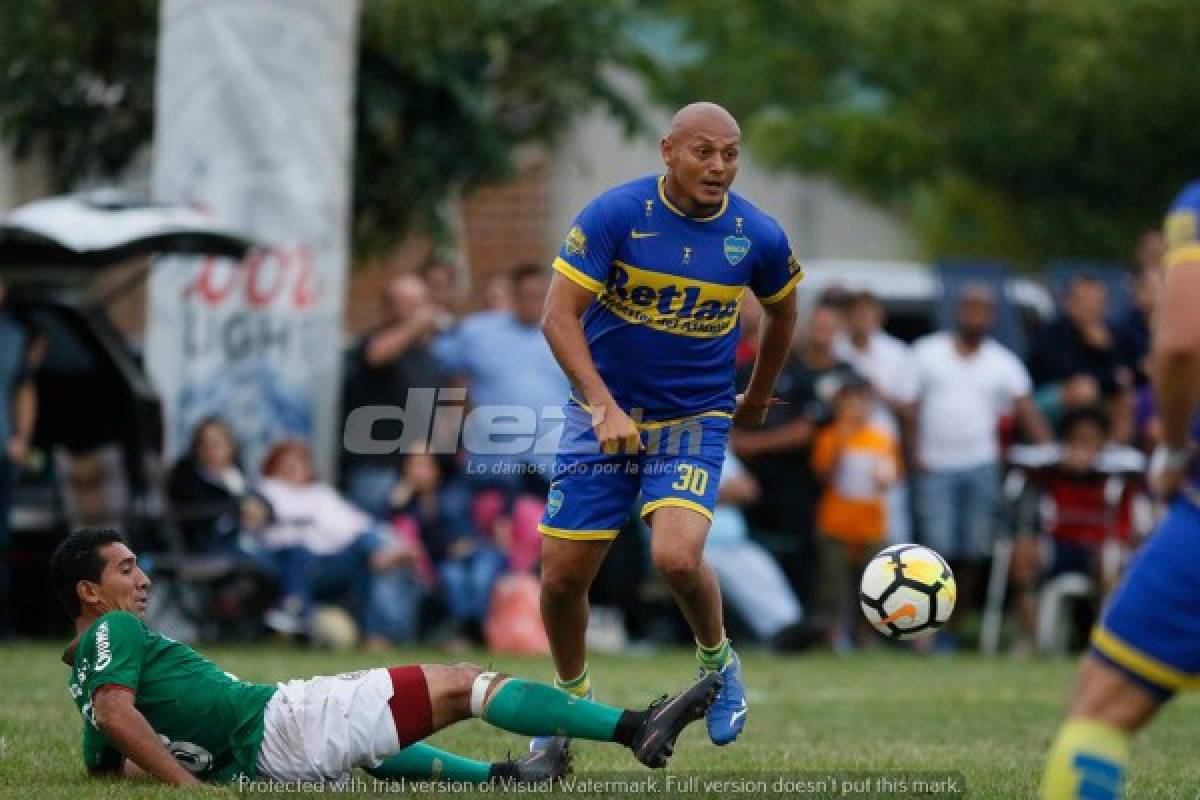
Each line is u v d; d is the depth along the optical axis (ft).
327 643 166.61
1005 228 323.16
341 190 185.16
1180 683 60.64
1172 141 293.84
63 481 171.42
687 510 84.48
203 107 183.32
